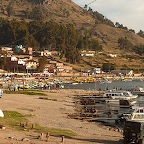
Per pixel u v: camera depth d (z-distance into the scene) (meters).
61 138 31.14
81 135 36.34
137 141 30.22
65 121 47.78
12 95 83.62
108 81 196.38
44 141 28.27
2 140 26.34
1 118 41.38
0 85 129.50
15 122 39.53
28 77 171.75
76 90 126.50
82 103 81.25
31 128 36.22
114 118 55.28
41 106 65.25
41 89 124.69
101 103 85.56
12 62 199.50
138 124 30.31
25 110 54.97
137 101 89.31
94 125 47.38
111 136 37.28
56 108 65.12
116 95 94.56
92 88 146.88
